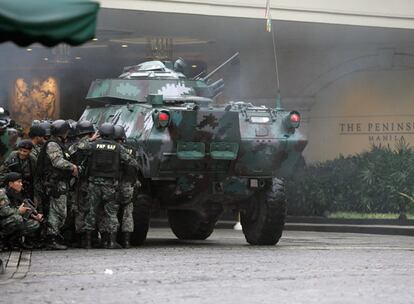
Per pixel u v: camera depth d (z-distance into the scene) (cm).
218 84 5209
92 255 3875
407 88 8006
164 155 4294
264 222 4512
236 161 4422
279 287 2681
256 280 2873
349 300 2392
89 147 4238
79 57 8956
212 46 8406
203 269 3234
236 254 3916
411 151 7550
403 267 3294
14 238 4106
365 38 7775
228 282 2820
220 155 4328
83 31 2328
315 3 6800
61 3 2294
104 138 4266
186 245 4675
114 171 4244
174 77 5069
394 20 7038
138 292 2588
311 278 2927
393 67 8075
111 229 4294
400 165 7350
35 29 2230
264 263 3462
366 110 8225
